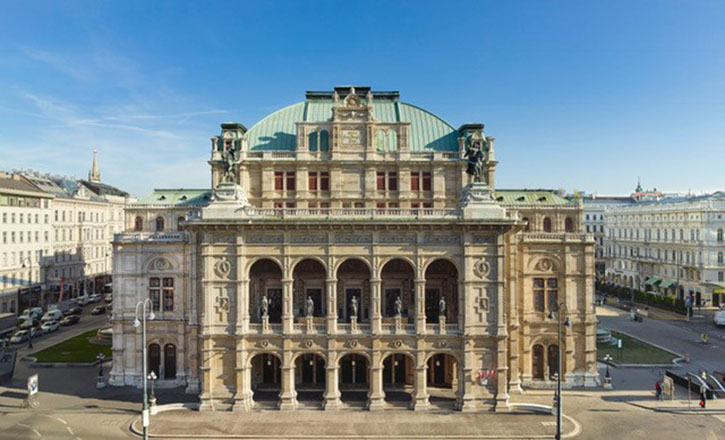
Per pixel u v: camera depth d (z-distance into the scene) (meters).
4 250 98.75
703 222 109.56
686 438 44.44
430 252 51.62
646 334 87.62
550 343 59.03
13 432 45.16
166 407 51.06
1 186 97.88
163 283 58.66
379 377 51.19
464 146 59.59
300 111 64.25
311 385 57.75
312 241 51.84
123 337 59.06
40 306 107.69
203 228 51.25
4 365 61.59
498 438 44.41
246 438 44.38
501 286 50.97
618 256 146.12
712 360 70.50
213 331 51.41
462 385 50.97
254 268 57.09
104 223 135.25
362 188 58.94
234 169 54.53
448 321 57.06
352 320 51.50
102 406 52.06
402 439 44.22
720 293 108.62
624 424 47.59
